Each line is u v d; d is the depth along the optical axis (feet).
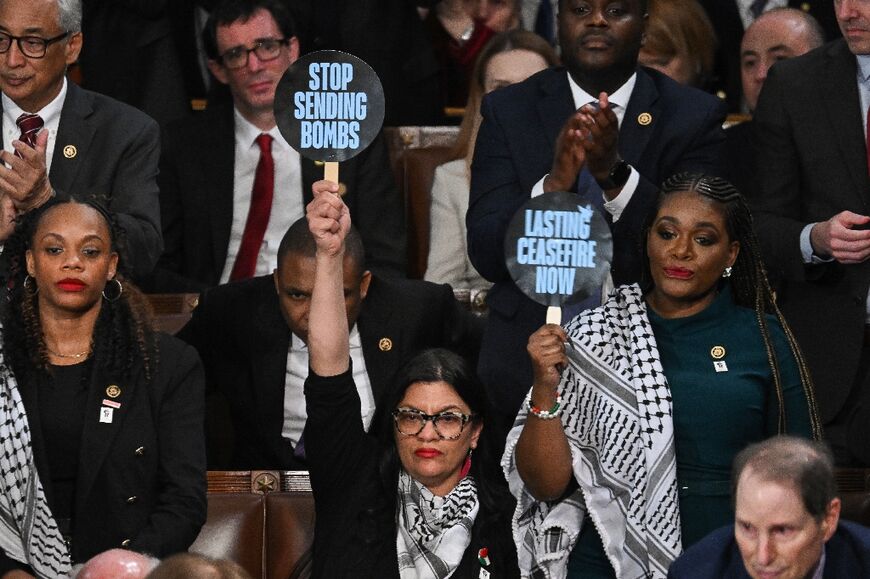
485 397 47.96
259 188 69.41
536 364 45.55
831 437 58.44
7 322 48.16
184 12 79.10
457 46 79.97
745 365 47.47
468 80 80.12
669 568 43.52
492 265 52.65
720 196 47.96
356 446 47.50
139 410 47.78
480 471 48.16
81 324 48.21
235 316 57.57
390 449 47.83
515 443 47.01
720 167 54.54
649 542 46.29
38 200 53.36
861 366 59.06
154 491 47.83
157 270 68.54
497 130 54.44
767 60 71.51
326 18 77.77
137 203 59.93
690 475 46.96
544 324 50.01
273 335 57.06
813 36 71.26
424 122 78.89
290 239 54.80
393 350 57.36
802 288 59.52
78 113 60.44
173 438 47.96
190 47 79.51
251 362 57.26
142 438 47.57
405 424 47.14
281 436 57.31
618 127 51.26
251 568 51.93
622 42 53.62
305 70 46.44
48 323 48.01
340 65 46.34
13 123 60.44
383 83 78.13
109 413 47.47
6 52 58.70
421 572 46.93
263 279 58.18
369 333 57.41
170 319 60.85
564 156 49.42
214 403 59.31
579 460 46.93
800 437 41.57
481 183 54.19
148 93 77.56
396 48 78.33
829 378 58.59
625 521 46.73
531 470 46.42
